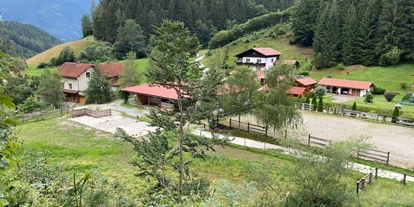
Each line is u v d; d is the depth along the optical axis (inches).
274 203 390.6
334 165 447.2
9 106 126.2
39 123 1101.7
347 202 434.6
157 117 506.9
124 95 1462.8
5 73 147.4
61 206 218.5
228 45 3125.0
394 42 2231.8
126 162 754.8
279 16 3464.6
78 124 1084.5
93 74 1541.6
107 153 815.1
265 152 829.8
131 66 1616.6
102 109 1296.8
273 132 1016.9
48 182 268.1
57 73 1441.9
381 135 1026.1
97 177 294.0
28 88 1400.1
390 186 617.0
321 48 2472.9
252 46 3006.9
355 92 1815.9
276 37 3097.9
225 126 1079.6
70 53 2878.9
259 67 2396.7
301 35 2819.9
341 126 1141.7
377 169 673.6
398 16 2262.6
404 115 1245.7
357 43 2345.0
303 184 450.6
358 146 576.4
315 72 2340.1
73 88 1732.3
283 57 2701.8
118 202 273.1
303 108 1439.5
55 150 821.9
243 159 780.0
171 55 481.1
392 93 1611.7
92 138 937.5
